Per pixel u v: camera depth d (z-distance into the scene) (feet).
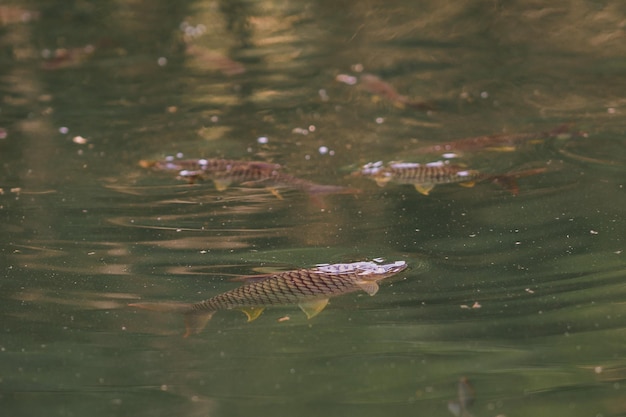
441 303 19.92
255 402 16.65
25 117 33.24
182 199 26.35
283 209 25.36
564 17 42.88
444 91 35.06
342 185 26.91
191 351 18.52
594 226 23.12
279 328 19.38
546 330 18.75
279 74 37.81
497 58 38.37
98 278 21.29
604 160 27.71
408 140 30.40
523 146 29.30
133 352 18.48
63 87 36.40
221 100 34.99
